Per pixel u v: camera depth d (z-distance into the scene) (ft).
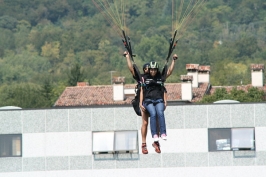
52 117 453.58
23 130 455.22
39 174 453.17
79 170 450.71
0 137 455.63
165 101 244.63
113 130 448.65
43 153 453.17
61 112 453.17
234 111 443.32
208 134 443.32
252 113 442.91
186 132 443.32
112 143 447.42
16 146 455.63
